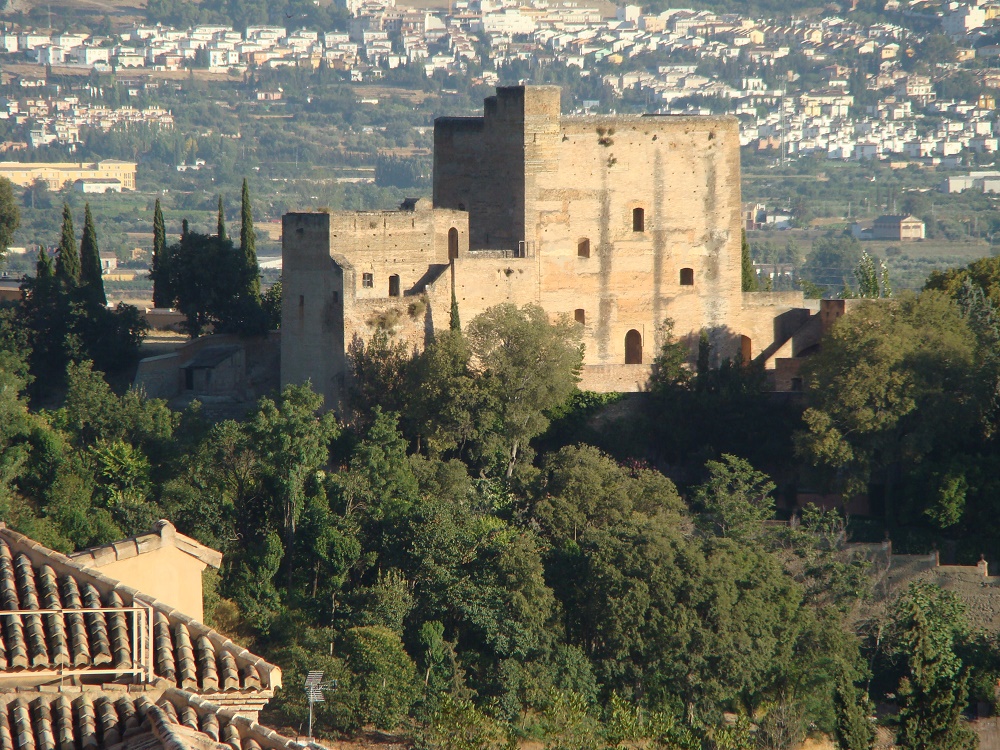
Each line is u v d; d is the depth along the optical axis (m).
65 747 149.50
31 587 163.25
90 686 155.38
